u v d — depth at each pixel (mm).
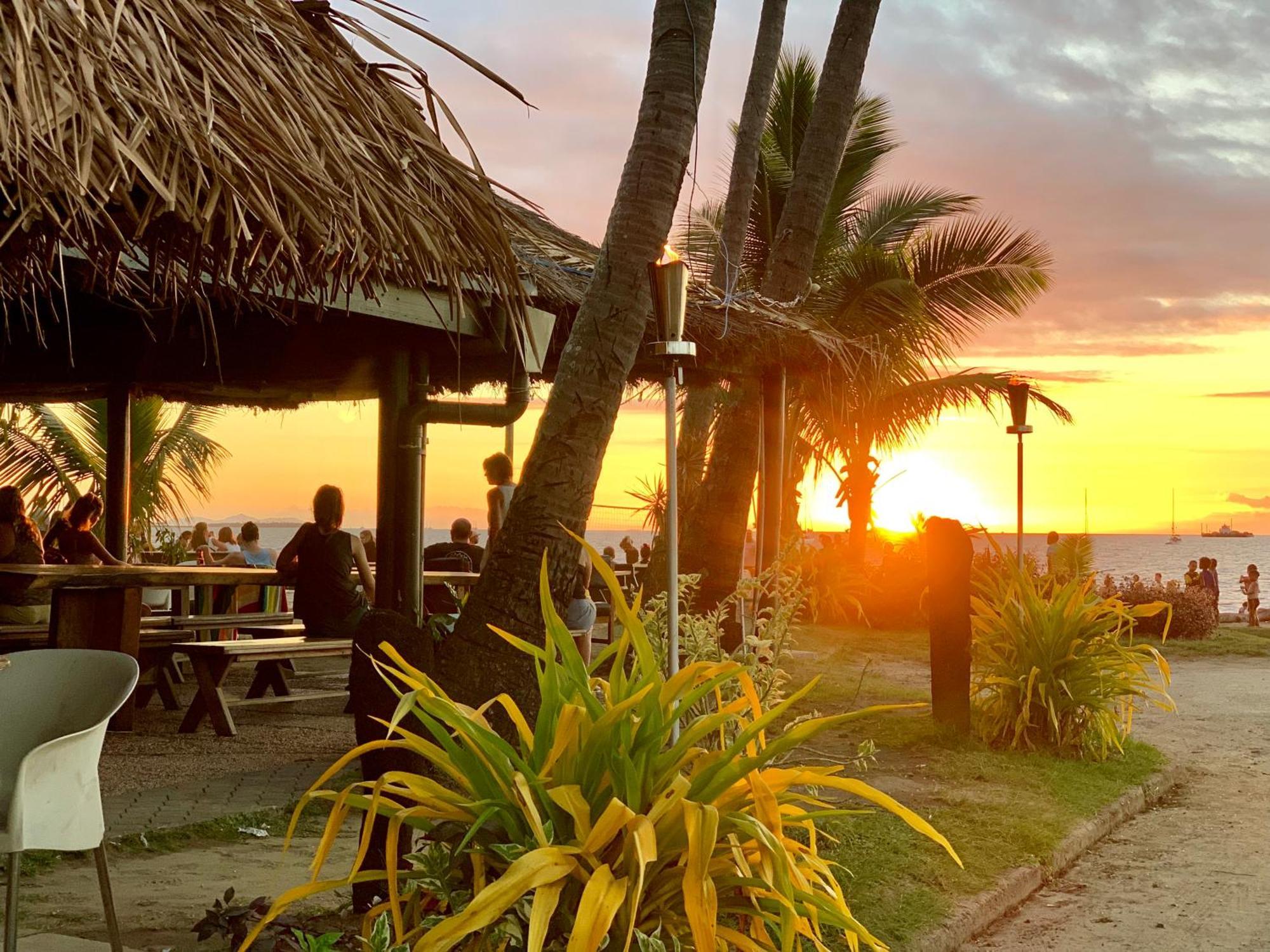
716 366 10008
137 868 5301
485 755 3209
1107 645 8859
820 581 19250
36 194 2623
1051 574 11109
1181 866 6293
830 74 11938
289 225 3270
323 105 3459
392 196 3574
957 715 8992
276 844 5816
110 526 11234
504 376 8305
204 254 3590
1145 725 11227
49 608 9250
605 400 5105
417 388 7652
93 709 3912
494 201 4043
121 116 2781
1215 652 18844
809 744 8562
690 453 16109
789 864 3002
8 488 9508
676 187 5359
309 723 9328
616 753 3143
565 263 8000
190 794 6707
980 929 5090
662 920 3109
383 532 7590
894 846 5773
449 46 3697
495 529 9695
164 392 11711
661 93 5379
